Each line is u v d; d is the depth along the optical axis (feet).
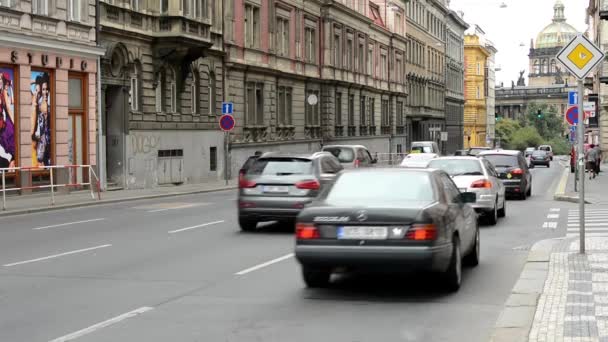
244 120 166.81
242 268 44.34
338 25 224.12
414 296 36.27
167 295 36.37
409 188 37.81
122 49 120.16
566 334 27.30
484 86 516.32
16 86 100.32
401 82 298.15
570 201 100.83
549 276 40.01
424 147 187.21
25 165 101.55
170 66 133.80
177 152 137.49
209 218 75.46
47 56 104.73
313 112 209.77
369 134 258.98
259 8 173.68
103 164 117.91
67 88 109.40
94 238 59.00
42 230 64.95
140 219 74.59
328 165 66.49
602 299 33.71
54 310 33.06
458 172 70.95
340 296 36.19
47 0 104.73
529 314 31.68
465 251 41.70
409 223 34.68
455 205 39.55
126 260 47.47
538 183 152.46
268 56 178.40
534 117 606.55
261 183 62.49
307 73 204.03
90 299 35.42
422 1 340.18
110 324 30.53
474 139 497.05
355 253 34.86
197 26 134.21
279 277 41.32
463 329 29.81
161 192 115.55
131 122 122.62
